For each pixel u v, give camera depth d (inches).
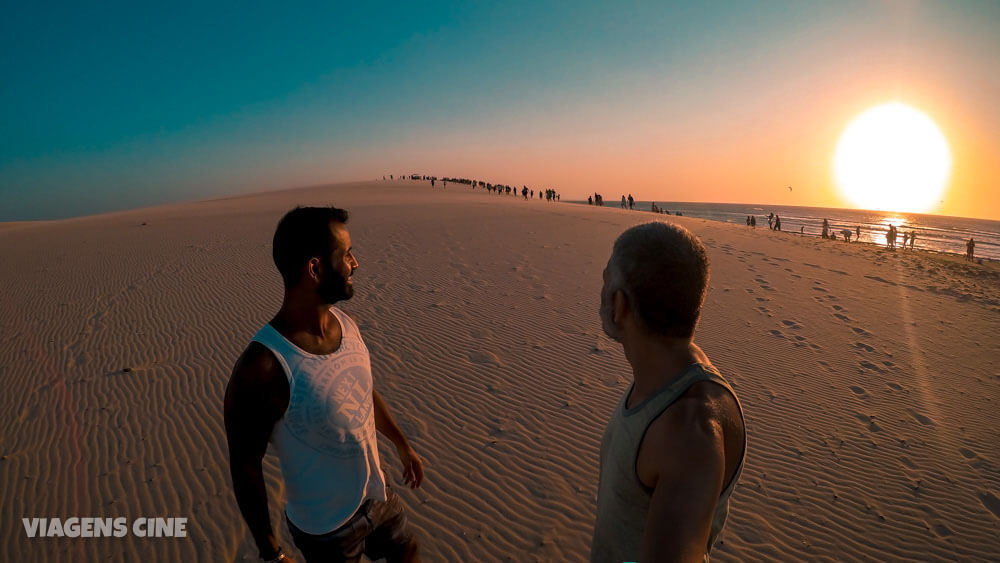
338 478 69.6
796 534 151.7
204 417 208.4
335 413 66.2
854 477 179.5
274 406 61.9
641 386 43.0
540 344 288.5
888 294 445.4
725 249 632.4
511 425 205.0
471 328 312.8
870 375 267.3
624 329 43.6
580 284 419.2
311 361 64.4
